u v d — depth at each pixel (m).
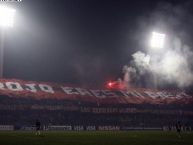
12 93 62.06
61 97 67.25
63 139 33.47
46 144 27.16
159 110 73.94
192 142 31.52
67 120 65.38
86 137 37.41
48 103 65.00
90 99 69.88
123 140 33.09
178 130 40.72
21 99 62.38
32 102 63.34
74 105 67.38
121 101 71.88
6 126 56.00
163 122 72.94
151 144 28.50
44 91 66.94
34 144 26.77
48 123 63.19
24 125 59.75
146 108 72.94
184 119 75.06
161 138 37.22
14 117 60.56
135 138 36.59
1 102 60.22
